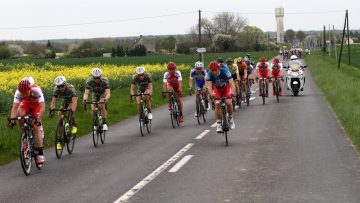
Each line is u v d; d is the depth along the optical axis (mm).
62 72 36094
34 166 9328
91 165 9086
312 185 6918
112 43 140875
